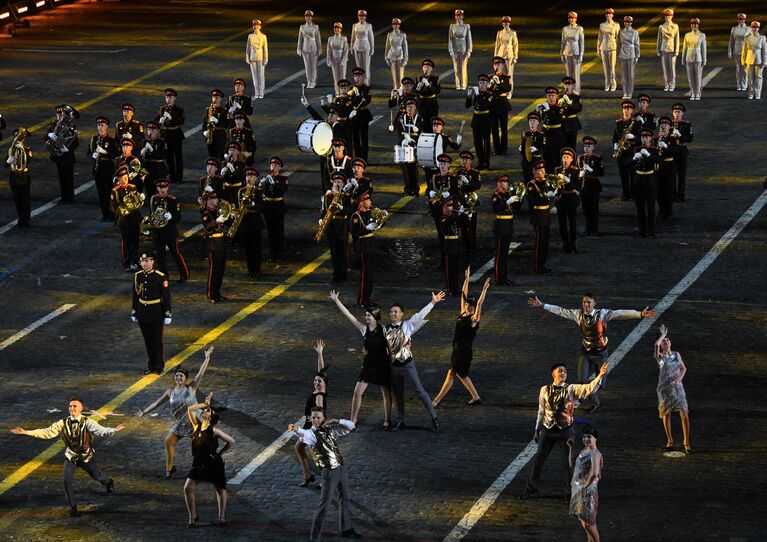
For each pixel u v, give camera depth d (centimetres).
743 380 9706
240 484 8512
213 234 11406
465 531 7888
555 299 11300
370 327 9075
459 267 12119
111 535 7975
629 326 10669
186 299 11575
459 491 8338
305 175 14775
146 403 9650
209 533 7962
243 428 9200
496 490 8338
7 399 9738
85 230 13350
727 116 16462
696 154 15100
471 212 12075
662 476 8431
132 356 10462
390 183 14462
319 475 8619
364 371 9075
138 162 13325
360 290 11288
